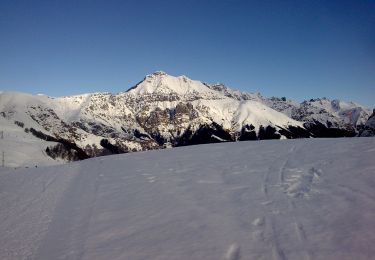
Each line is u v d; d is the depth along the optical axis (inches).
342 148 824.9
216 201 529.3
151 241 414.0
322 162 701.3
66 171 993.5
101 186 717.3
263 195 535.8
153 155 1089.4
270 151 898.1
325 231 392.8
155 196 590.2
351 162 673.0
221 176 679.1
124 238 431.8
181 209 509.4
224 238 400.8
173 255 374.0
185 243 398.3
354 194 498.0
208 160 859.4
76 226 494.6
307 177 608.7
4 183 863.1
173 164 859.4
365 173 590.2
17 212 592.1
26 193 732.0
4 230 506.6
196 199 549.0
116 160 1079.0
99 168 964.0
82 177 858.8
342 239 371.2
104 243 424.2
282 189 556.1
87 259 386.9
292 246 367.2
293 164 714.8
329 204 470.3
